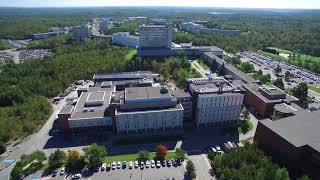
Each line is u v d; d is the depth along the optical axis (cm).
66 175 15350
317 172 14275
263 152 15912
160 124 19500
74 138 19000
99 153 16025
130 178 15075
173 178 14975
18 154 17362
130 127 19188
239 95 19762
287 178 13600
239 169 14288
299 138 15250
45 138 19088
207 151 17462
